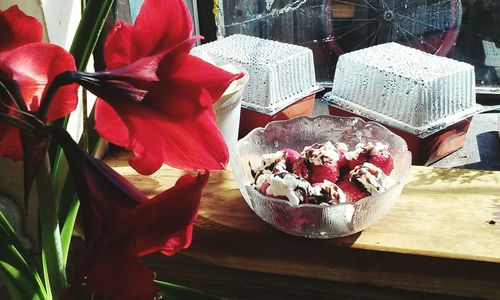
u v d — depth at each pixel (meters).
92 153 0.54
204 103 0.38
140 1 0.88
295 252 0.70
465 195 0.75
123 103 0.39
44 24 0.66
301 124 0.82
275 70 0.86
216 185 0.80
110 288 0.36
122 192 0.40
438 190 0.76
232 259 0.73
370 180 0.66
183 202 0.36
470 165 0.86
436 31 0.91
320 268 0.70
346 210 0.64
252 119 0.89
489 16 0.87
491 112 0.96
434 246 0.66
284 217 0.66
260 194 0.66
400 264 0.67
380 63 0.84
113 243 0.36
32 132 0.40
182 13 0.39
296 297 0.76
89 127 0.55
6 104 0.42
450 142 0.86
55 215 0.47
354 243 0.68
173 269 0.79
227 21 0.98
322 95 1.00
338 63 0.89
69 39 0.71
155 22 0.39
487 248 0.66
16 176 0.73
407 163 0.71
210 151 0.40
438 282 0.67
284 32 0.97
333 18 0.93
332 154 0.70
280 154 0.72
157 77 0.38
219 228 0.72
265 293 0.77
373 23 0.92
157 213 0.35
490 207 0.73
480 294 0.67
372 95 0.85
